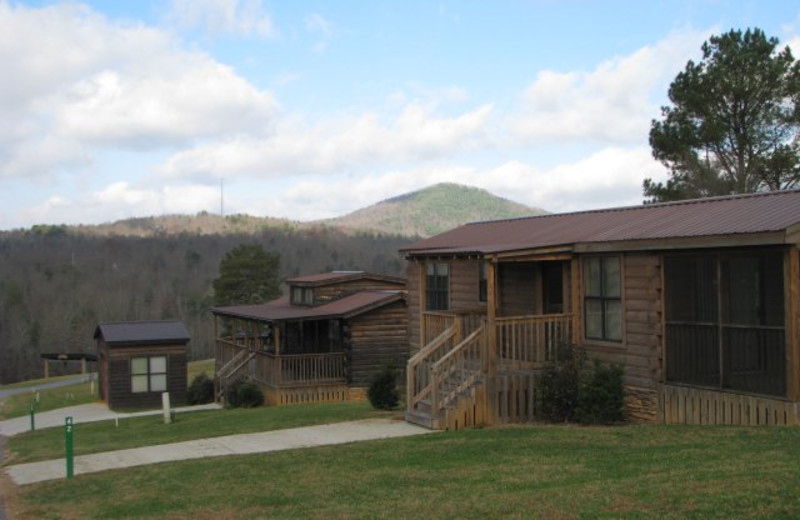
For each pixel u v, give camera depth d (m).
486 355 14.69
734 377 12.27
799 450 9.72
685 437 11.52
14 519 10.13
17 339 76.56
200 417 22.78
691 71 32.22
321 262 118.31
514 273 17.80
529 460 10.89
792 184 31.58
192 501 10.09
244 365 29.77
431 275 20.86
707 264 12.82
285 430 15.98
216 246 128.38
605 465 10.16
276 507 9.44
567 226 17.41
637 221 15.26
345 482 10.46
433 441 12.98
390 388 18.30
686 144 31.97
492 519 8.00
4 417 32.81
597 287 14.95
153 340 31.61
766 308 12.02
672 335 13.31
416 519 8.30
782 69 30.61
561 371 14.48
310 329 30.36
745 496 7.74
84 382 54.31
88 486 11.74
